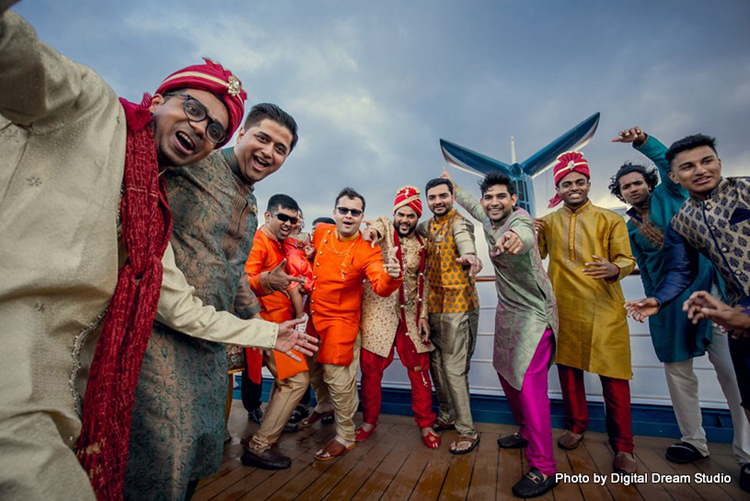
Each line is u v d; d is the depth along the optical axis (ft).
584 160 7.62
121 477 2.64
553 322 6.38
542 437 6.00
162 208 3.20
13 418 1.96
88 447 2.44
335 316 7.73
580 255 7.39
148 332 2.80
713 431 7.95
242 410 10.93
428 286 8.55
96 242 2.38
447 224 8.38
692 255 5.96
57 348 2.33
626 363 6.82
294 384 7.27
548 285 6.56
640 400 8.93
